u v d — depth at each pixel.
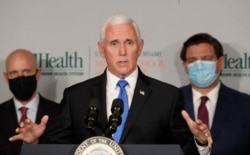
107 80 11.66
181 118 11.35
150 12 18.55
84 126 11.09
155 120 10.97
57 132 11.33
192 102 16.55
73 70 18.70
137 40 11.09
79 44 18.72
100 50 11.88
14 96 17.61
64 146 8.55
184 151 10.42
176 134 10.99
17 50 17.67
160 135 11.00
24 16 18.89
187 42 16.89
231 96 16.48
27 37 18.84
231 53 18.30
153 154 8.36
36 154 8.52
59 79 18.73
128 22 11.05
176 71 18.42
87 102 11.40
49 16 18.86
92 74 18.62
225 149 15.44
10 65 17.19
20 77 17.02
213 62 16.30
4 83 18.88
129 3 18.61
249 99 16.41
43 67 18.80
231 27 18.30
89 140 8.10
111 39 10.95
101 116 10.90
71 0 18.81
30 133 10.24
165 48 18.48
